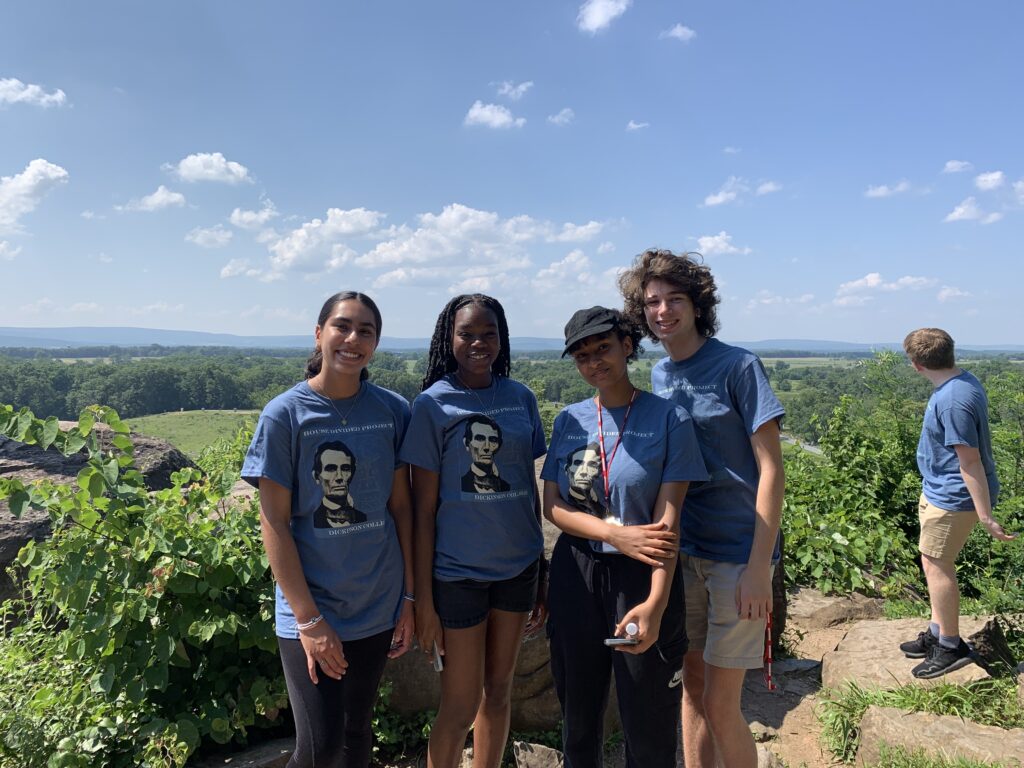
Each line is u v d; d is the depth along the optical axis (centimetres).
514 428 259
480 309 254
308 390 243
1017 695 326
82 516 307
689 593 268
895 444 750
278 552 228
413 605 256
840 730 337
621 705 233
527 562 262
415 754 323
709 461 254
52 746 263
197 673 307
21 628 336
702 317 265
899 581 569
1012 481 759
